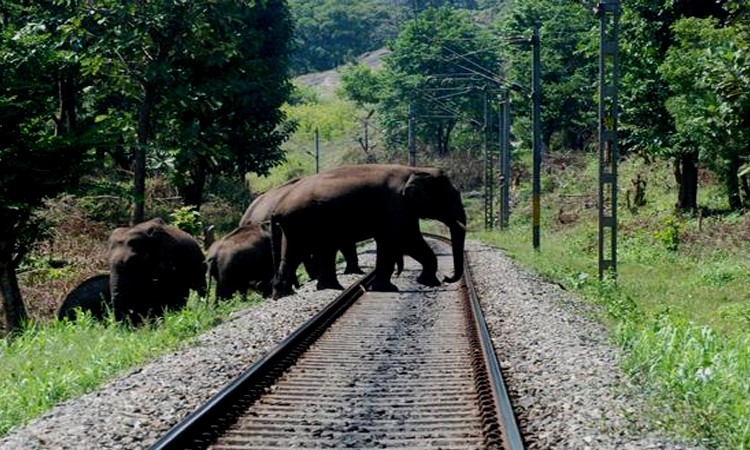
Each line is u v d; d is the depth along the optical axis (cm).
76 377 1016
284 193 2067
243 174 4997
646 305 1830
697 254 2831
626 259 2930
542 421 780
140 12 2552
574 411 798
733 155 2925
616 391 856
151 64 2605
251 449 723
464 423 802
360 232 1984
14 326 1880
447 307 1648
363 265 2759
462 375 1016
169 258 1627
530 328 1309
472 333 1283
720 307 1709
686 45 2986
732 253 2708
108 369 1081
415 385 966
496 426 758
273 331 1321
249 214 2441
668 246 3030
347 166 2052
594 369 971
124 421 795
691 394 838
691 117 2952
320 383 979
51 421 800
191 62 3222
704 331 1171
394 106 8288
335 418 827
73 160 1858
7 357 1278
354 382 983
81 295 1786
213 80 2977
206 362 1073
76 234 2892
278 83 4922
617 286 2048
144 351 1198
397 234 1955
